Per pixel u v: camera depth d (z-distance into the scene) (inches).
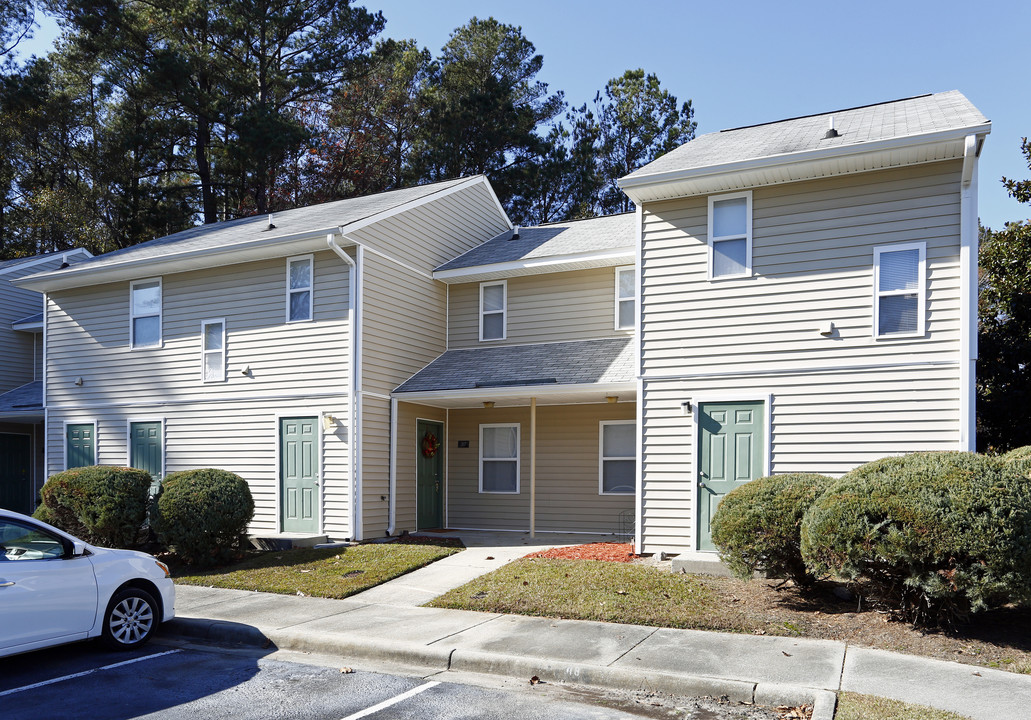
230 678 290.5
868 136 446.6
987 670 271.1
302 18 1364.4
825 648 298.4
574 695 267.1
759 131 593.3
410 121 1465.3
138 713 252.1
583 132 1524.4
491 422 701.9
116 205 1320.1
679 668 277.6
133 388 709.9
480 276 697.0
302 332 628.1
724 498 382.0
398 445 642.8
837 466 450.6
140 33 1277.1
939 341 435.8
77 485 504.7
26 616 289.4
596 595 374.9
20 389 888.9
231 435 653.3
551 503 669.3
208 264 669.3
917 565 298.5
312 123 1424.7
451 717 245.8
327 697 267.0
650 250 504.7
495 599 381.7
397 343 652.1
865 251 454.9
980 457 319.6
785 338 467.8
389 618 364.5
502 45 1497.3
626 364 591.2
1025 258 657.0
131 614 330.3
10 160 1365.7
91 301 744.3
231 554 516.1
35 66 1374.3
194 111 1302.9
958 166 439.2
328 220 657.0
